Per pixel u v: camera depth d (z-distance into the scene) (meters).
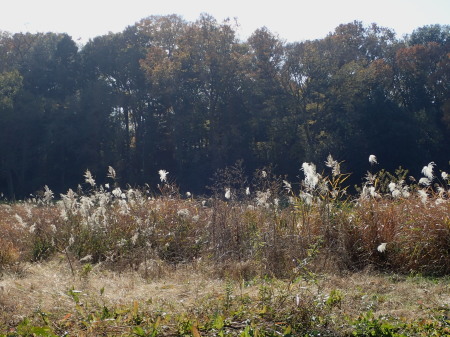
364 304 6.10
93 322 5.37
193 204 11.92
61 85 50.72
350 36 47.56
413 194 9.55
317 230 8.84
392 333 5.14
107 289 6.84
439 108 44.34
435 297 6.34
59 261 9.28
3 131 42.66
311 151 39.25
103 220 10.47
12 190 43.03
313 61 40.78
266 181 12.41
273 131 41.66
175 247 9.92
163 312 5.68
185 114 43.59
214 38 43.84
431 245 8.13
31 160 44.78
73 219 10.57
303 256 8.26
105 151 45.56
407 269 8.14
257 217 9.94
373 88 43.84
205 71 43.56
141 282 7.50
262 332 5.16
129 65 46.72
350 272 8.10
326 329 5.29
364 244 8.58
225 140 42.09
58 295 6.34
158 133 45.81
